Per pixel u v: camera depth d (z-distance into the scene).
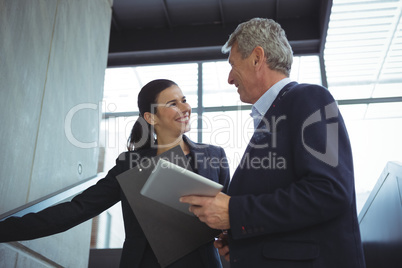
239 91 1.64
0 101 2.18
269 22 1.63
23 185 2.39
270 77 1.56
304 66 8.89
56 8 3.04
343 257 1.17
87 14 3.76
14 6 2.40
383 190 2.52
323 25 8.30
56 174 2.84
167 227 1.66
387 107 8.95
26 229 1.68
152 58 9.21
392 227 2.34
